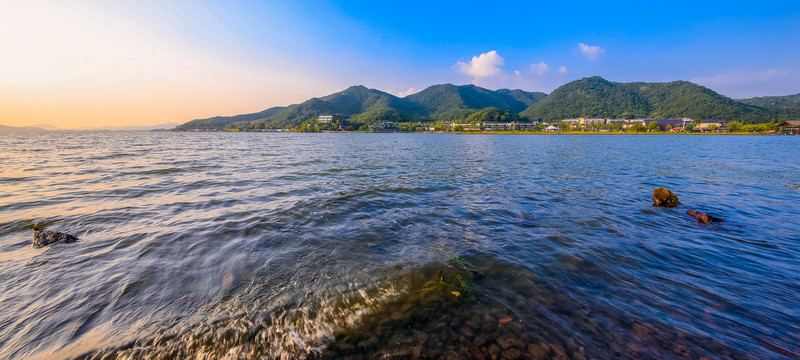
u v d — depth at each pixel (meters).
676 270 5.88
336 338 3.93
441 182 16.08
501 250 6.83
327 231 8.00
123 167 20.22
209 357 3.59
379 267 5.89
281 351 3.70
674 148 49.72
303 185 14.48
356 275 5.55
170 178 15.97
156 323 4.12
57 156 28.09
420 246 7.05
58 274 5.38
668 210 10.55
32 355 3.54
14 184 13.73
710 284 5.32
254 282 5.25
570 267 5.97
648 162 27.56
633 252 6.76
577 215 9.84
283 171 19.44
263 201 11.12
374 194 12.71
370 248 6.88
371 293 4.95
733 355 3.60
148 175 16.97
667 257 6.50
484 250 6.82
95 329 3.97
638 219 9.45
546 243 7.30
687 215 9.90
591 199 12.22
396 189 13.91
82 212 9.34
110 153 32.25
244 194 12.26
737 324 4.18
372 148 48.75
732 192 13.84
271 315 4.33
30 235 7.34
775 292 5.07
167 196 11.74
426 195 12.78
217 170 19.42
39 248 6.49
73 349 3.63
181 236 7.41
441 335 3.97
